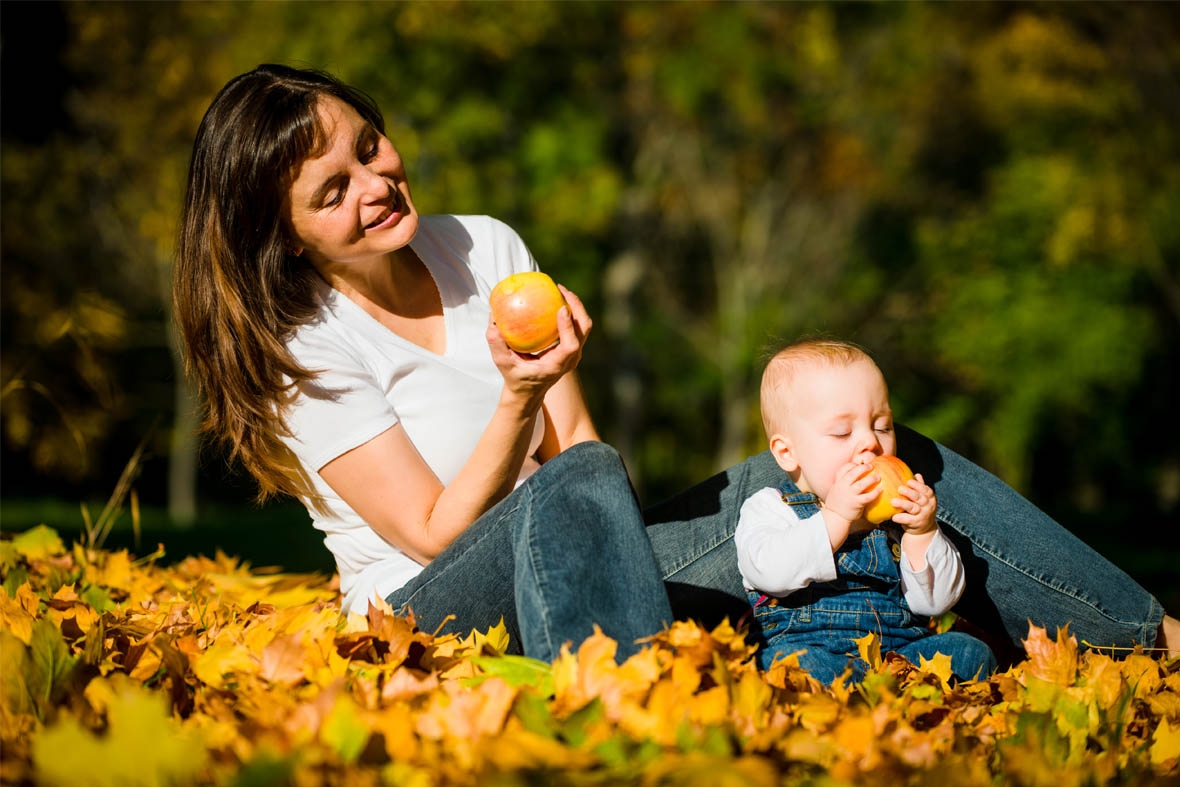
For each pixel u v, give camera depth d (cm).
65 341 2108
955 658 405
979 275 3300
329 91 423
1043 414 3375
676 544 442
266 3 2659
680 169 3400
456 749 276
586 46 3084
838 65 3212
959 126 3316
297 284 430
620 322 3475
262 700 306
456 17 2742
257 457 423
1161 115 2677
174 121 2588
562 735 284
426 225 470
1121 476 3744
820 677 398
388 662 350
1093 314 3178
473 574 380
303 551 1433
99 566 576
